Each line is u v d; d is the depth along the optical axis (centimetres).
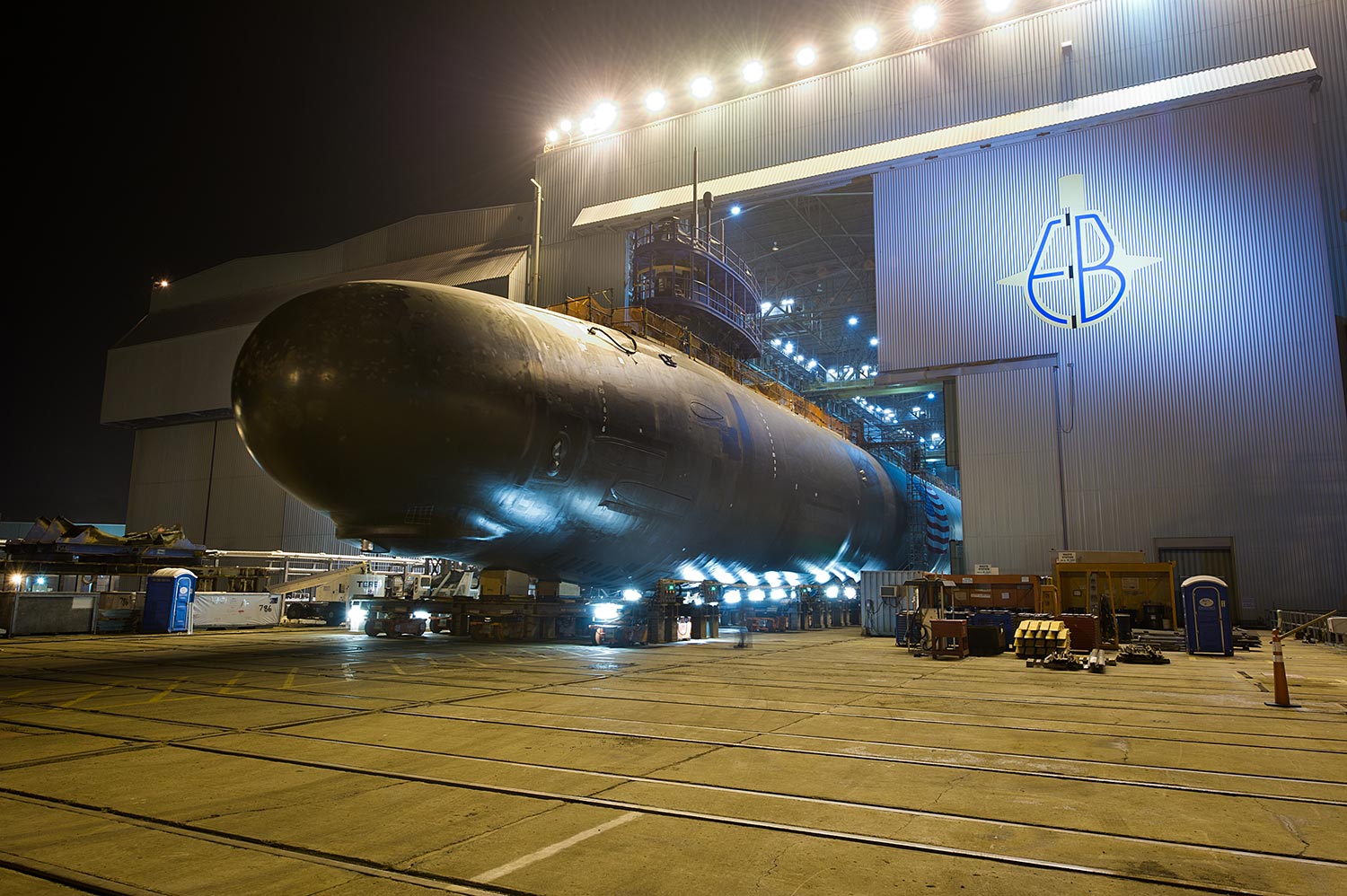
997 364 3528
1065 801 608
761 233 4797
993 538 3412
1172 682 1394
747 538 2553
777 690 1238
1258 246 3150
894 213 3778
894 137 3872
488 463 1655
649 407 2069
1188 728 930
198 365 5550
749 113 4250
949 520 5006
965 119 3753
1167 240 3291
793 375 5009
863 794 625
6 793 614
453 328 1628
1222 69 3359
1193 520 3120
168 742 807
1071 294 3419
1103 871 457
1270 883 441
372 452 1538
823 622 3041
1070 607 2612
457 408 1587
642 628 2036
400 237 5528
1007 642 2152
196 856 473
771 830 531
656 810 575
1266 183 3169
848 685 1310
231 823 538
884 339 3697
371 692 1171
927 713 1027
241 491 5359
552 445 1770
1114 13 3569
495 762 725
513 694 1159
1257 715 1036
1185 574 3136
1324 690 1295
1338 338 3169
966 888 429
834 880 440
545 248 4709
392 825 536
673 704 1077
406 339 1555
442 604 2223
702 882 436
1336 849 497
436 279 4812
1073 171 3481
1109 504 3256
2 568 2542
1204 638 1994
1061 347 3409
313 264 5881
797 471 2856
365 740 823
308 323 1545
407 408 1536
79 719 941
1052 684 1356
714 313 3284
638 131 4547
